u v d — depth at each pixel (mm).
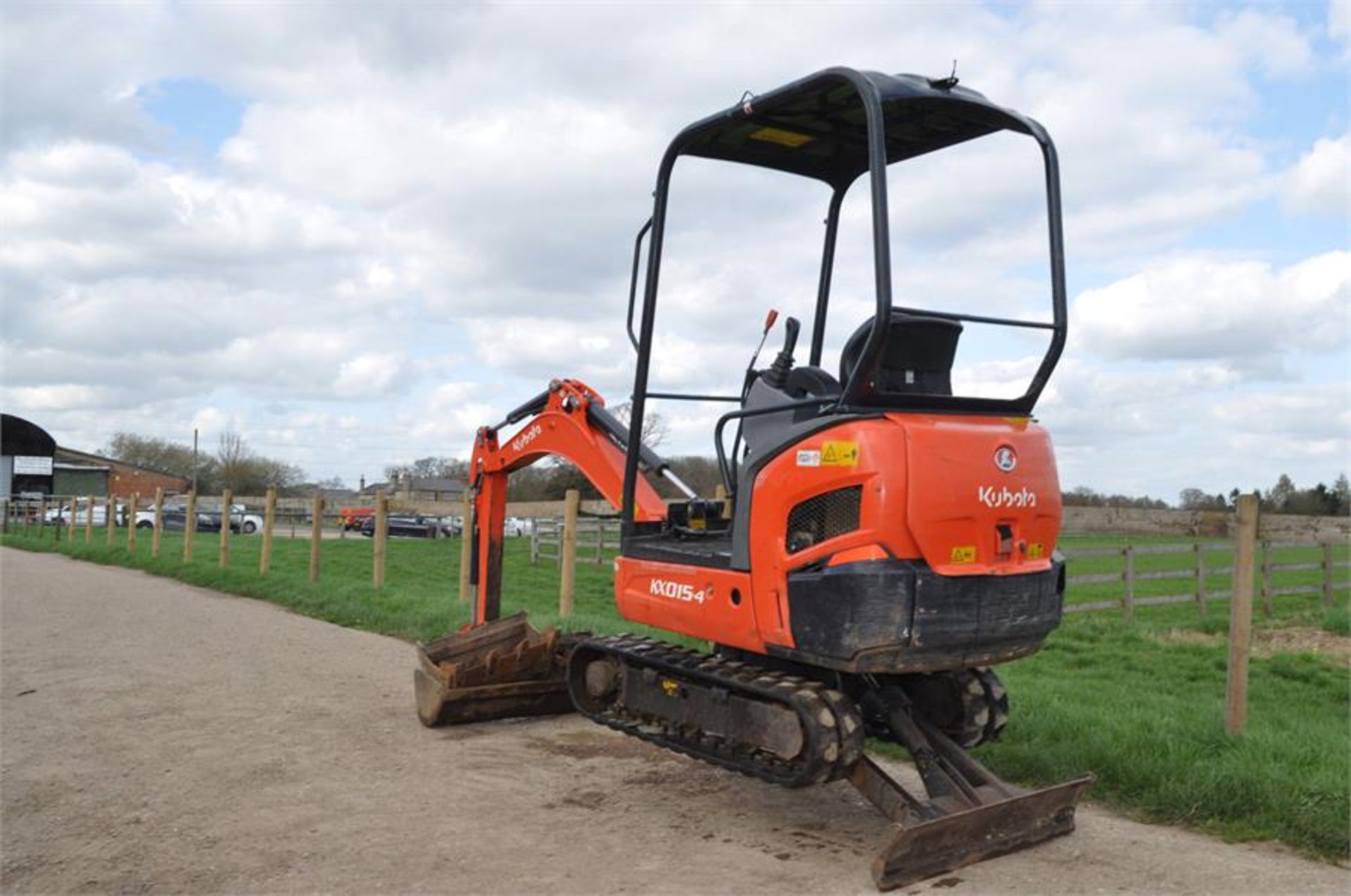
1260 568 17922
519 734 7887
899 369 5480
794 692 5410
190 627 13023
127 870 5176
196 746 7383
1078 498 29562
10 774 6672
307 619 14156
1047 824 5652
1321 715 9242
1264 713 8789
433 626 12641
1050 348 5645
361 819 5930
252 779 6656
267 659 10828
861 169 7059
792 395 5863
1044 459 5641
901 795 5316
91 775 6676
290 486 77438
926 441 5145
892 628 5000
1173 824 6035
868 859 5434
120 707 8531
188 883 5023
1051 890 5004
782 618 5371
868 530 5078
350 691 9305
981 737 6289
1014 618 5383
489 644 8484
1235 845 5691
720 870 5258
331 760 7117
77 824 5797
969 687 6246
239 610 14922
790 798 6453
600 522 25000
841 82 5449
